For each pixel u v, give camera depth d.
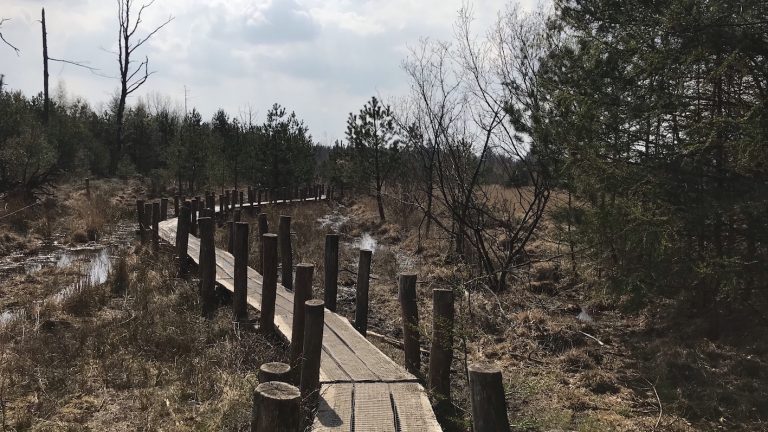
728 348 6.90
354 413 4.61
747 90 6.62
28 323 7.48
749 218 5.81
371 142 21.53
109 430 4.96
